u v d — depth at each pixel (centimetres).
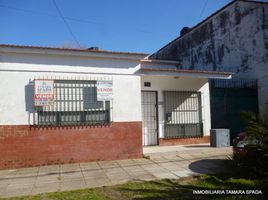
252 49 1597
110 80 1018
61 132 958
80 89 987
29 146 925
